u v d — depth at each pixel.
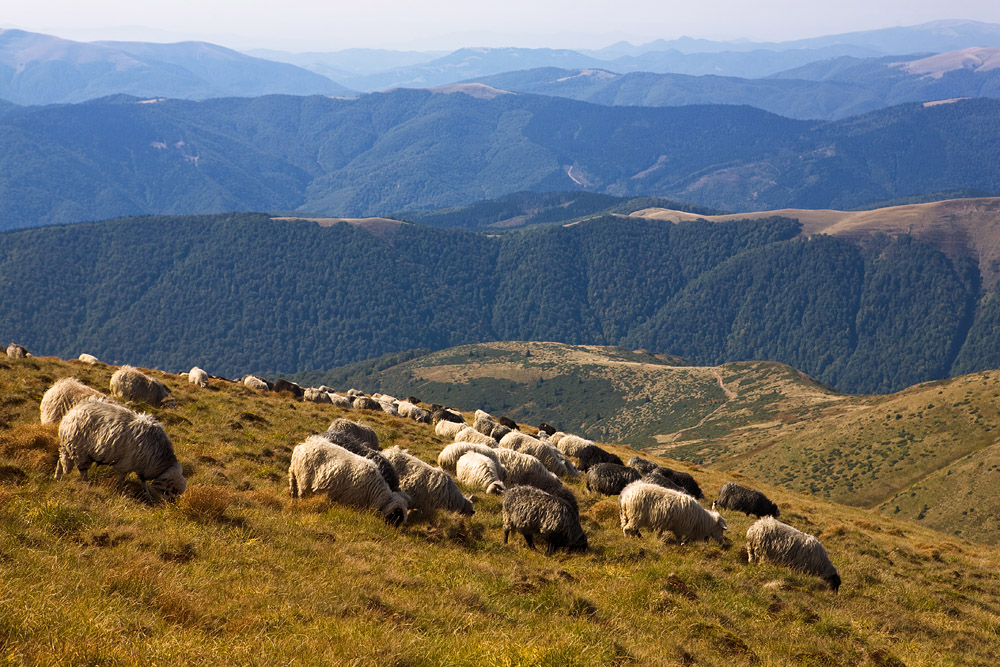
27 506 9.92
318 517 13.30
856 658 12.05
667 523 17.77
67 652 6.13
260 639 7.42
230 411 24.72
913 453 155.50
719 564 16.30
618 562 15.10
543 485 22.39
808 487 158.38
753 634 12.35
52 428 14.02
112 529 9.98
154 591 8.13
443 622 9.35
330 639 7.71
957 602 19.16
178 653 6.62
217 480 15.43
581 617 10.73
